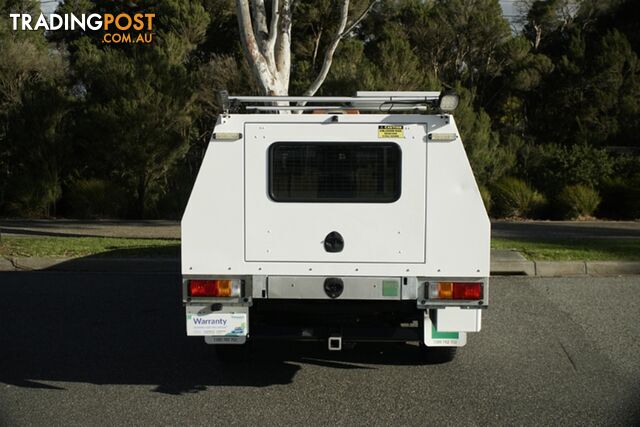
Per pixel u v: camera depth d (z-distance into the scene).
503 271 11.58
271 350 7.56
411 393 6.20
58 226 18.89
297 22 32.41
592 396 6.09
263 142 5.91
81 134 23.75
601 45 32.66
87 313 9.09
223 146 5.90
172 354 7.40
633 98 31.47
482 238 5.83
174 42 29.89
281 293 5.88
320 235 5.88
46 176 23.23
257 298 5.96
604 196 23.95
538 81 33.66
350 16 28.23
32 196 23.03
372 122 5.88
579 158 25.08
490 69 35.62
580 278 11.20
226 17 35.00
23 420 5.53
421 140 5.86
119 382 6.50
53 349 7.55
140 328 8.41
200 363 7.09
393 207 5.87
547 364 7.02
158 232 17.06
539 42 39.22
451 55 35.84
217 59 29.12
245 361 7.11
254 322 6.24
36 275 11.56
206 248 5.89
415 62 25.95
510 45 34.28
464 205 5.84
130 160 22.97
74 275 11.57
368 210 5.87
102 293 10.22
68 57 33.62
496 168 24.72
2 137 23.69
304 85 25.78
